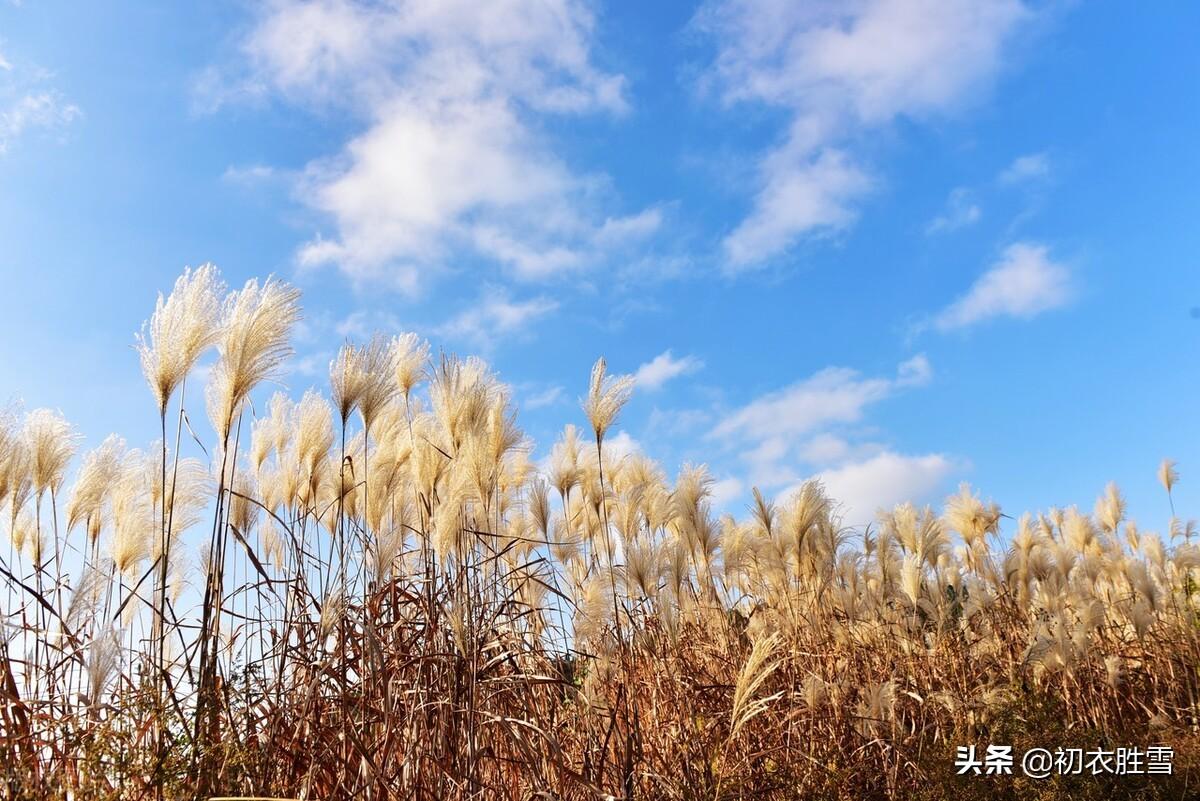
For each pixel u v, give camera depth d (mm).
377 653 4699
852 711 6469
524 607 6258
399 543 5508
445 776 4637
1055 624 7285
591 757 5434
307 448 5824
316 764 4410
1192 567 10406
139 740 3936
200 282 4426
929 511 9008
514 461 8039
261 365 4523
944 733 6566
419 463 5879
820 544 8125
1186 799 6141
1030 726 6539
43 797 3635
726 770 5707
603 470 8609
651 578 6625
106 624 4387
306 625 5105
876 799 6117
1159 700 7574
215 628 4309
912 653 7488
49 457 5141
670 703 6145
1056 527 11820
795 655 7066
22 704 3918
